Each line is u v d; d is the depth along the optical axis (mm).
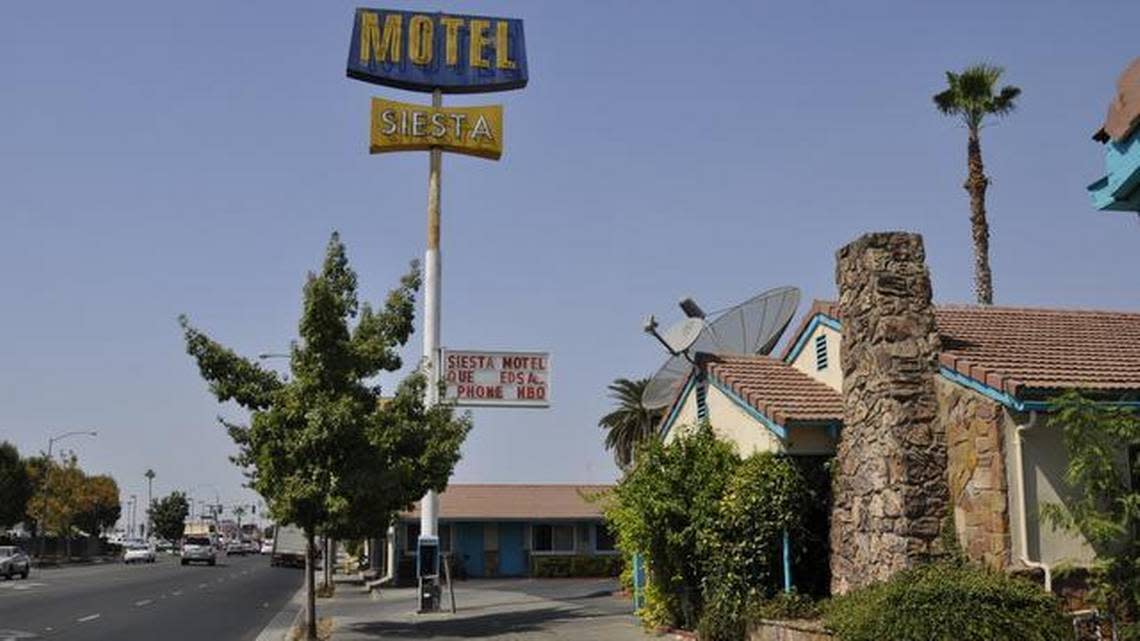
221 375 21547
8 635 22500
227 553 113000
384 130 33500
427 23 35500
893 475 14914
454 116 33906
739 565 17172
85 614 28219
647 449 19328
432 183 33219
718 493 18016
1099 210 8195
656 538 18812
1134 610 13125
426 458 23250
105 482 110500
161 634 23359
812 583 17172
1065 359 15406
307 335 21188
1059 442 14156
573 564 51000
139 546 82062
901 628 12430
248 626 25547
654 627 20156
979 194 38125
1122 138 7734
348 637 21688
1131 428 12258
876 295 15508
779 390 18688
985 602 12422
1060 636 12406
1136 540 13117
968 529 14406
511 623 23859
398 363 22453
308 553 21391
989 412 14203
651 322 22156
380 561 54875
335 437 20500
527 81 35844
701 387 21141
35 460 88312
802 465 17422
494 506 54844
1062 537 13977
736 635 16844
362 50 34812
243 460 21766
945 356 15008
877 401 15406
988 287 37562
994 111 38156
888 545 14914
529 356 35875
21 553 49625
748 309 22500
